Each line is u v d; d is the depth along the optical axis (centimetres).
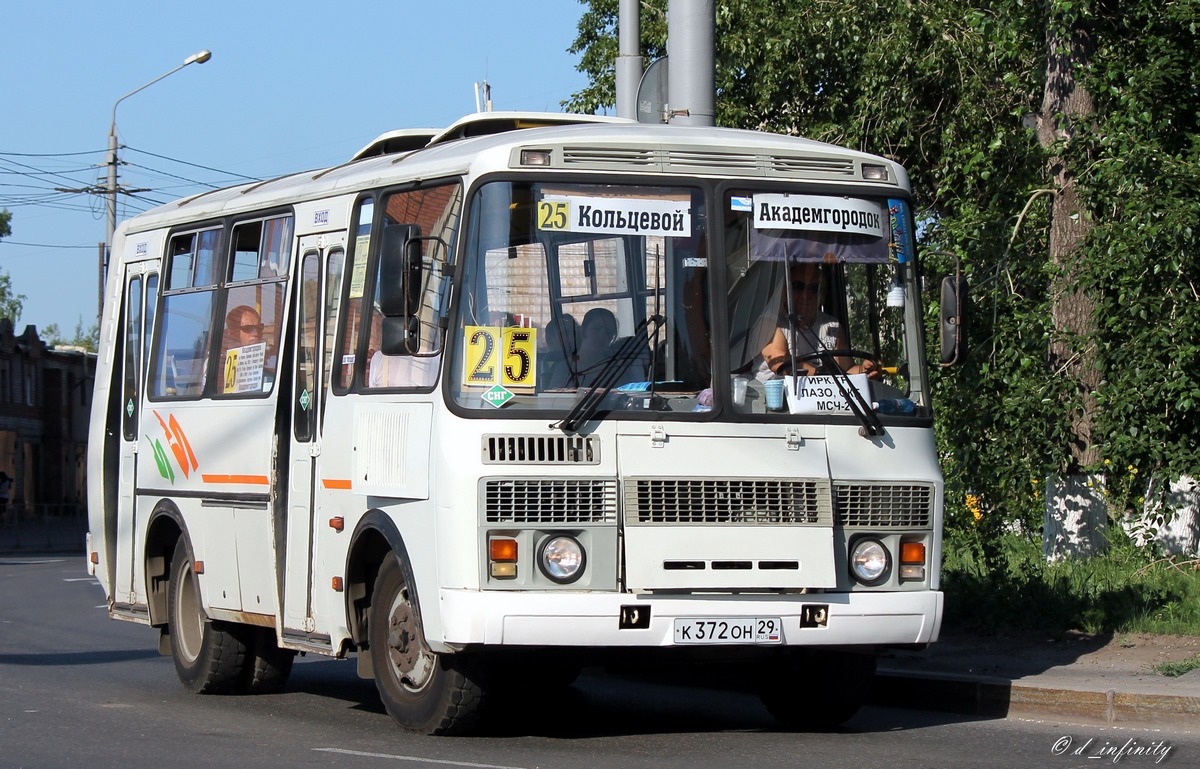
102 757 884
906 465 927
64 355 6844
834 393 916
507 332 879
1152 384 1429
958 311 952
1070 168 1608
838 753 879
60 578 3092
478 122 1087
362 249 1011
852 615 893
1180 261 1427
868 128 2131
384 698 960
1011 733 968
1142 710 980
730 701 1166
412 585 902
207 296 1238
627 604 853
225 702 1176
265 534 1101
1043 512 1689
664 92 1432
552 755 864
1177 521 1697
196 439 1214
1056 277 1564
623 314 893
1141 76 1530
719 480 879
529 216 891
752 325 912
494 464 855
